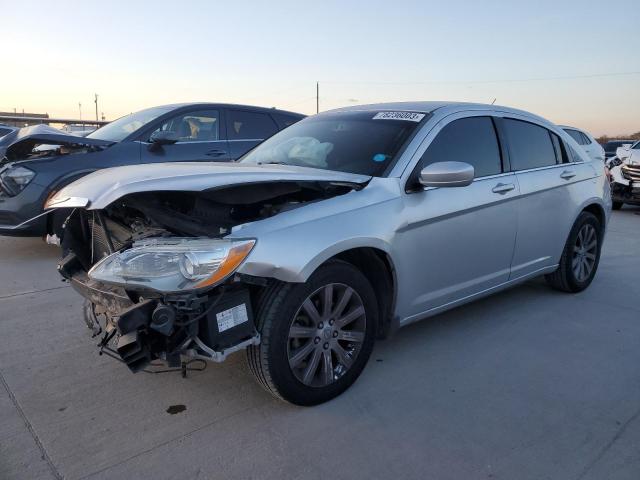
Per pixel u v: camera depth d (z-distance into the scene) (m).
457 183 3.26
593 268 5.34
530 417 3.02
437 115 3.86
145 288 2.60
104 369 3.53
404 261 3.39
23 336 4.03
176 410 3.05
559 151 4.91
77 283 3.14
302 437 2.81
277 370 2.87
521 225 4.29
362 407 3.10
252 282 2.72
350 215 3.10
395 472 2.54
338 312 3.11
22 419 2.94
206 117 7.52
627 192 11.95
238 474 2.52
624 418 3.03
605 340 4.11
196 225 2.71
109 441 2.75
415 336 4.11
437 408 3.10
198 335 2.69
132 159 6.66
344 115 4.32
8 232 6.06
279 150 4.13
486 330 4.25
